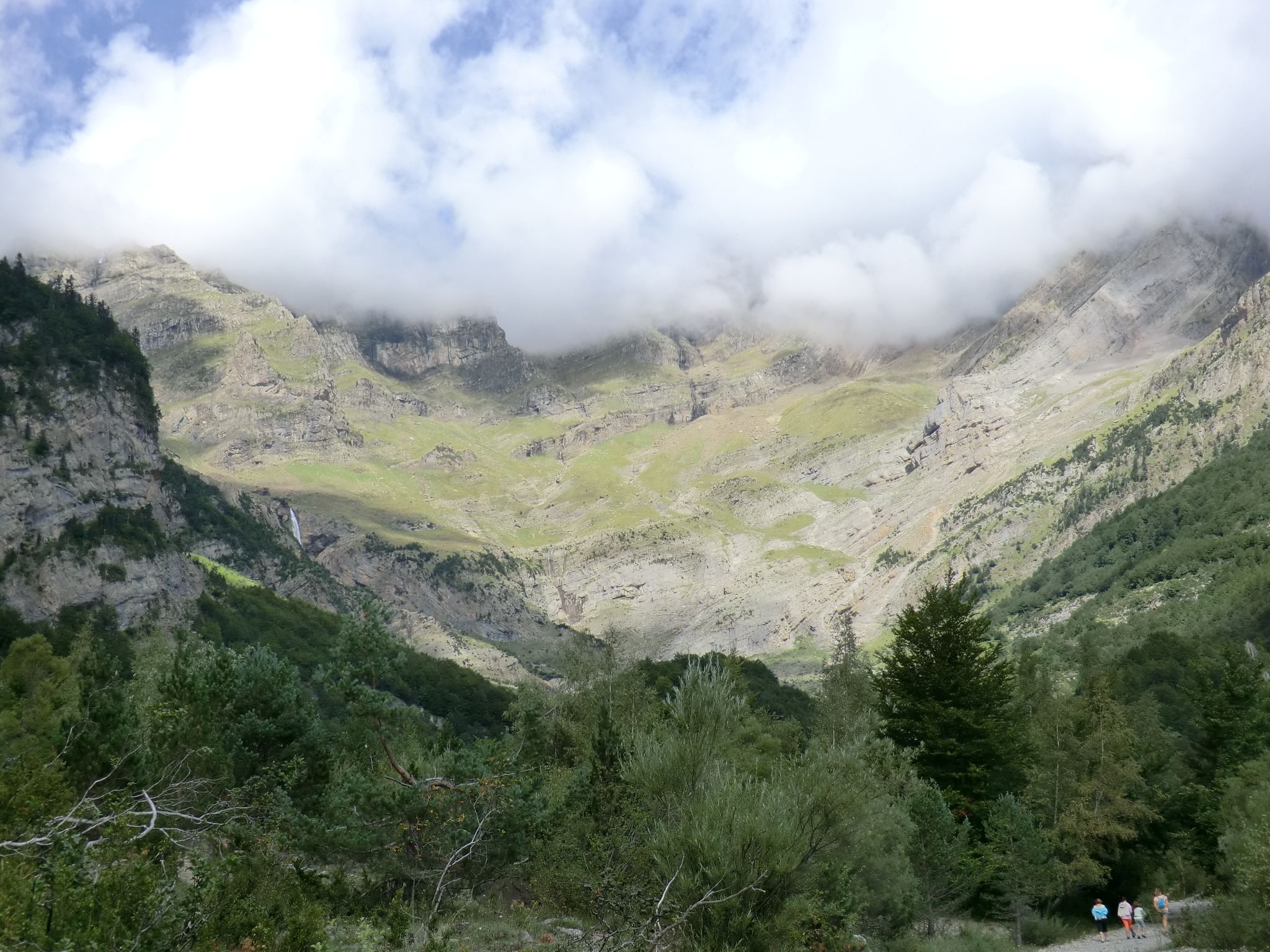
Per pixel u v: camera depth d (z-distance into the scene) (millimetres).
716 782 25141
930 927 39031
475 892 27938
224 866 17812
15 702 38969
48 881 14414
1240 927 32344
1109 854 51562
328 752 33219
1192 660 81562
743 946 21047
